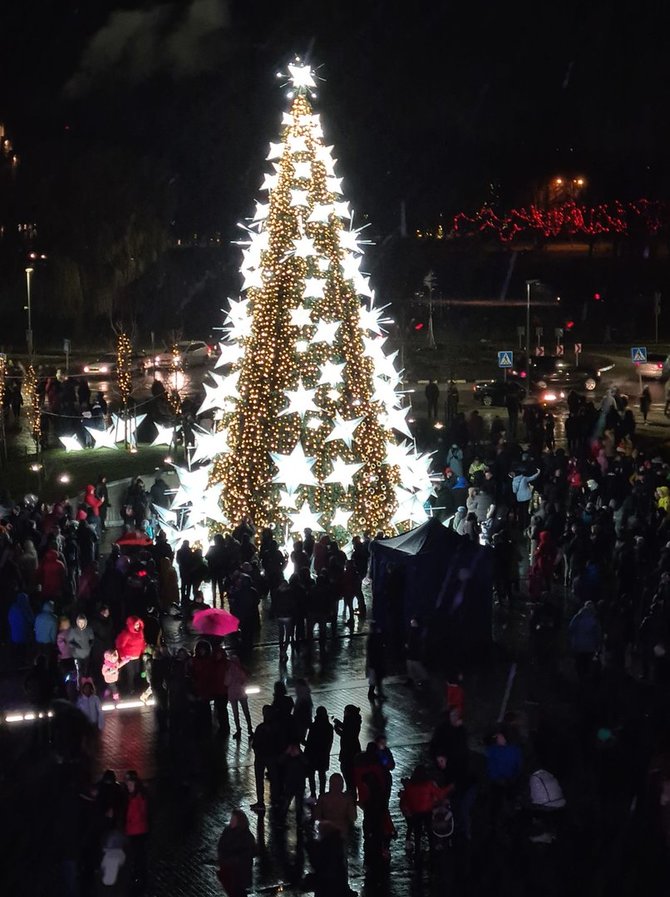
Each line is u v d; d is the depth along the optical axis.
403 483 34.91
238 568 30.48
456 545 28.53
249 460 34.19
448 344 93.06
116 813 17.50
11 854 18.42
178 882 17.97
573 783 21.14
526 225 130.25
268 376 34.00
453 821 18.44
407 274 121.12
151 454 49.66
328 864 15.95
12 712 24.88
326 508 33.97
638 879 16.98
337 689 26.56
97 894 16.45
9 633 29.02
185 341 88.50
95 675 26.12
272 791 20.27
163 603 32.03
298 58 34.53
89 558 33.66
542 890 16.95
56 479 45.28
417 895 17.41
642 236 124.00
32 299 93.00
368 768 18.19
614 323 105.19
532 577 31.02
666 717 22.55
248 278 34.78
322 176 34.31
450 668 27.75
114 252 96.06
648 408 59.06
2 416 50.00
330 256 34.22
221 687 23.64
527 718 24.39
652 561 31.31
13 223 94.19
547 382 72.69
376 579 29.28
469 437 49.88
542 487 40.16
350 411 33.97
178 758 22.06
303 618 29.06
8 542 30.36
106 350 90.19
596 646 25.12
